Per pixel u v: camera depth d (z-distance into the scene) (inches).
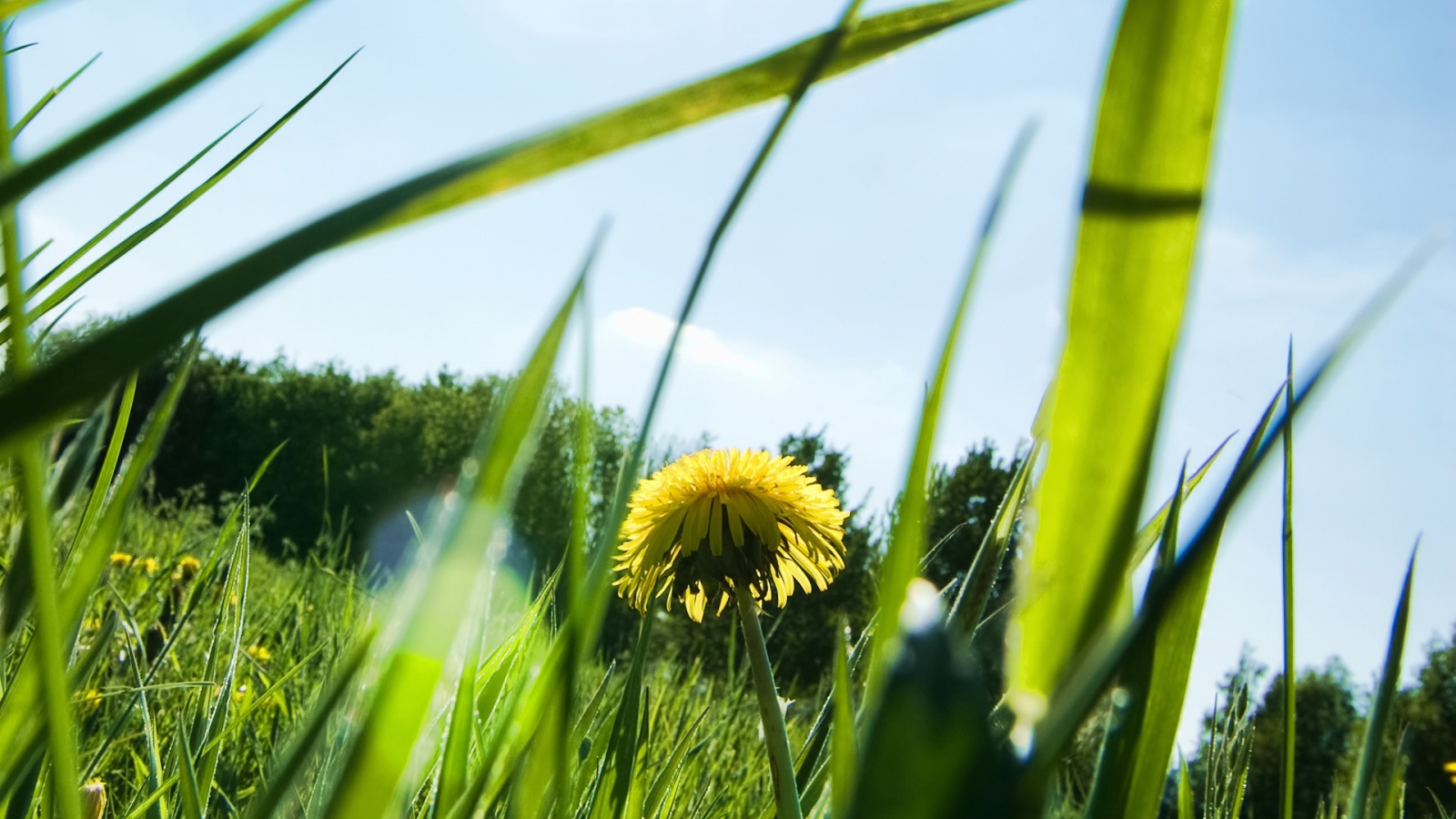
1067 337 2.3
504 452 2.1
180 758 5.2
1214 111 2.3
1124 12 2.3
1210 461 4.3
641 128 2.0
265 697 8.4
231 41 1.9
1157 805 3.3
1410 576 3.8
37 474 2.7
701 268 2.6
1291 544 4.4
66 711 2.7
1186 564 2.0
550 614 7.7
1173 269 2.3
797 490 12.7
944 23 2.3
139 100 1.8
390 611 2.1
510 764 3.9
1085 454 2.3
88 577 3.2
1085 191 2.4
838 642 3.9
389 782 2.0
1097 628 2.2
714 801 13.9
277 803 2.9
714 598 11.7
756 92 2.1
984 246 2.5
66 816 2.7
